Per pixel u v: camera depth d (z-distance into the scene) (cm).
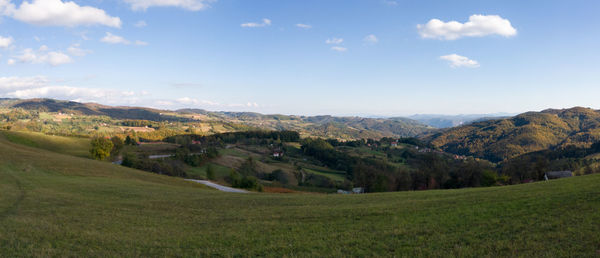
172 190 3678
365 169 9544
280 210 2338
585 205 1647
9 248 1326
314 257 1300
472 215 1758
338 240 1507
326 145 18512
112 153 9981
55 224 1752
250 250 1414
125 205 2447
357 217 1944
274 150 17000
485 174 7269
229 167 11350
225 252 1391
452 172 9244
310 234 1633
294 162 14812
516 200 2011
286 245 1466
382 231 1608
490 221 1603
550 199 1892
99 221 1888
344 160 15138
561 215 1536
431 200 2402
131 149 12100
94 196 2803
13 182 3183
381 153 18550
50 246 1386
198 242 1537
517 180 8812
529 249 1184
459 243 1336
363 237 1524
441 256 1212
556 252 1127
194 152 12506
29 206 2186
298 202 2758
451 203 2178
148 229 1764
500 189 2789
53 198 2522
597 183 2234
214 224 1925
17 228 1616
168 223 1939
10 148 5509
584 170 10575
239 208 2475
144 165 8288
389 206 2241
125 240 1530
